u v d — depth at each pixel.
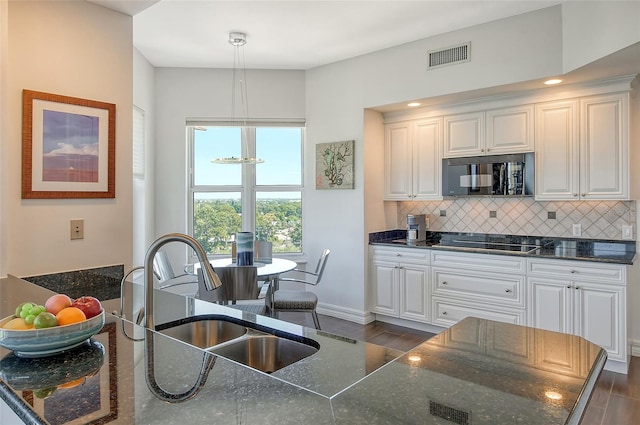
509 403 0.81
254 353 1.56
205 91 4.62
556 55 3.12
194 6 3.11
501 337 1.24
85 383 0.93
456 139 3.98
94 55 2.37
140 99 4.12
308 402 0.82
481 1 3.06
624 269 2.93
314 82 4.64
